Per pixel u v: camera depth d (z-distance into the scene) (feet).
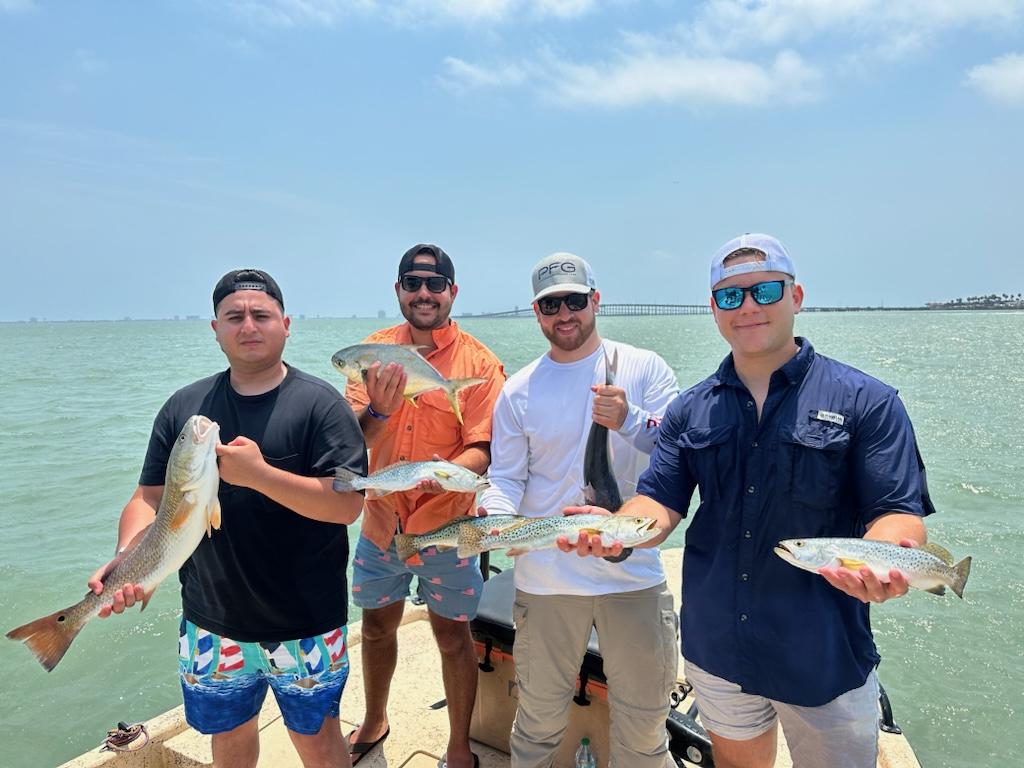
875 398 8.36
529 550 9.90
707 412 9.37
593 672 11.50
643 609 10.57
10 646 21.29
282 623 9.67
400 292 13.29
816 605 8.38
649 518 9.27
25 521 32.73
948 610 23.41
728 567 8.96
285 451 9.62
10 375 112.98
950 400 77.71
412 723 14.06
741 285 8.73
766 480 8.64
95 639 21.68
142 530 9.84
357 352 12.82
